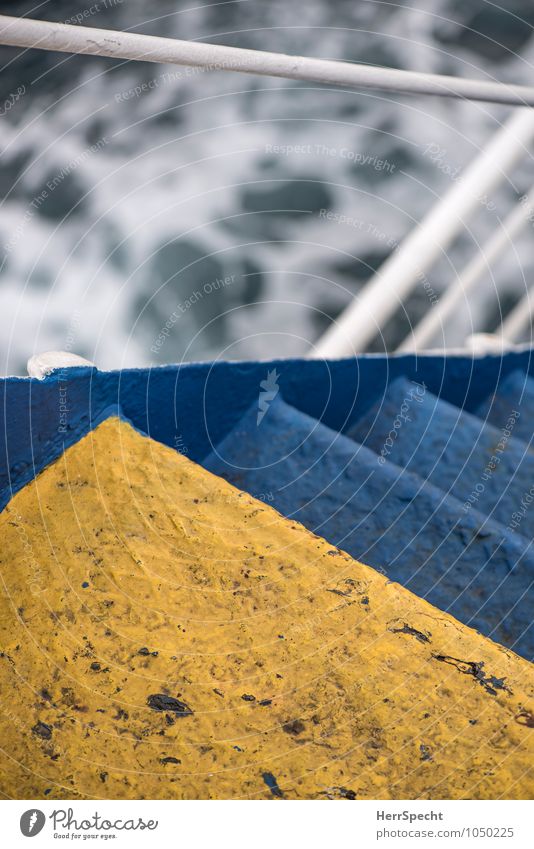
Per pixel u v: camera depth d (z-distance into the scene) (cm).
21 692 100
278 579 118
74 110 449
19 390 123
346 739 98
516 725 100
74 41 112
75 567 116
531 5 539
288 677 104
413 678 105
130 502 127
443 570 147
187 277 385
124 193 416
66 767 93
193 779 93
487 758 97
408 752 97
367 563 147
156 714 99
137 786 92
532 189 227
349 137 462
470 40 518
